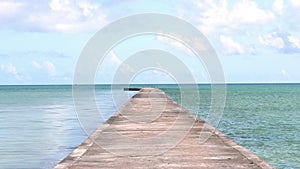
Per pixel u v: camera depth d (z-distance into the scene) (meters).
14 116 25.45
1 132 16.55
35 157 10.69
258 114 30.50
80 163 6.85
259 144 15.20
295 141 16.00
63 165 6.68
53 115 25.91
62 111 29.70
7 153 11.28
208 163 6.88
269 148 14.25
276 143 15.48
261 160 7.08
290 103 47.56
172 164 6.82
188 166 6.67
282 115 29.78
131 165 6.74
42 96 69.06
